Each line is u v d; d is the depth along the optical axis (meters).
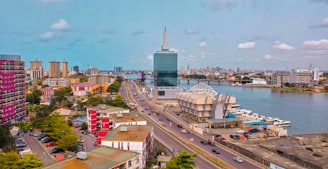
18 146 132.00
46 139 142.75
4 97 172.12
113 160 79.12
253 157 118.56
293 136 174.00
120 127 121.88
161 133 164.12
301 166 114.31
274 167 105.94
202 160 115.19
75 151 124.44
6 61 174.88
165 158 113.69
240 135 167.12
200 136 161.00
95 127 162.12
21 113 196.88
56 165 73.50
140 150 100.94
